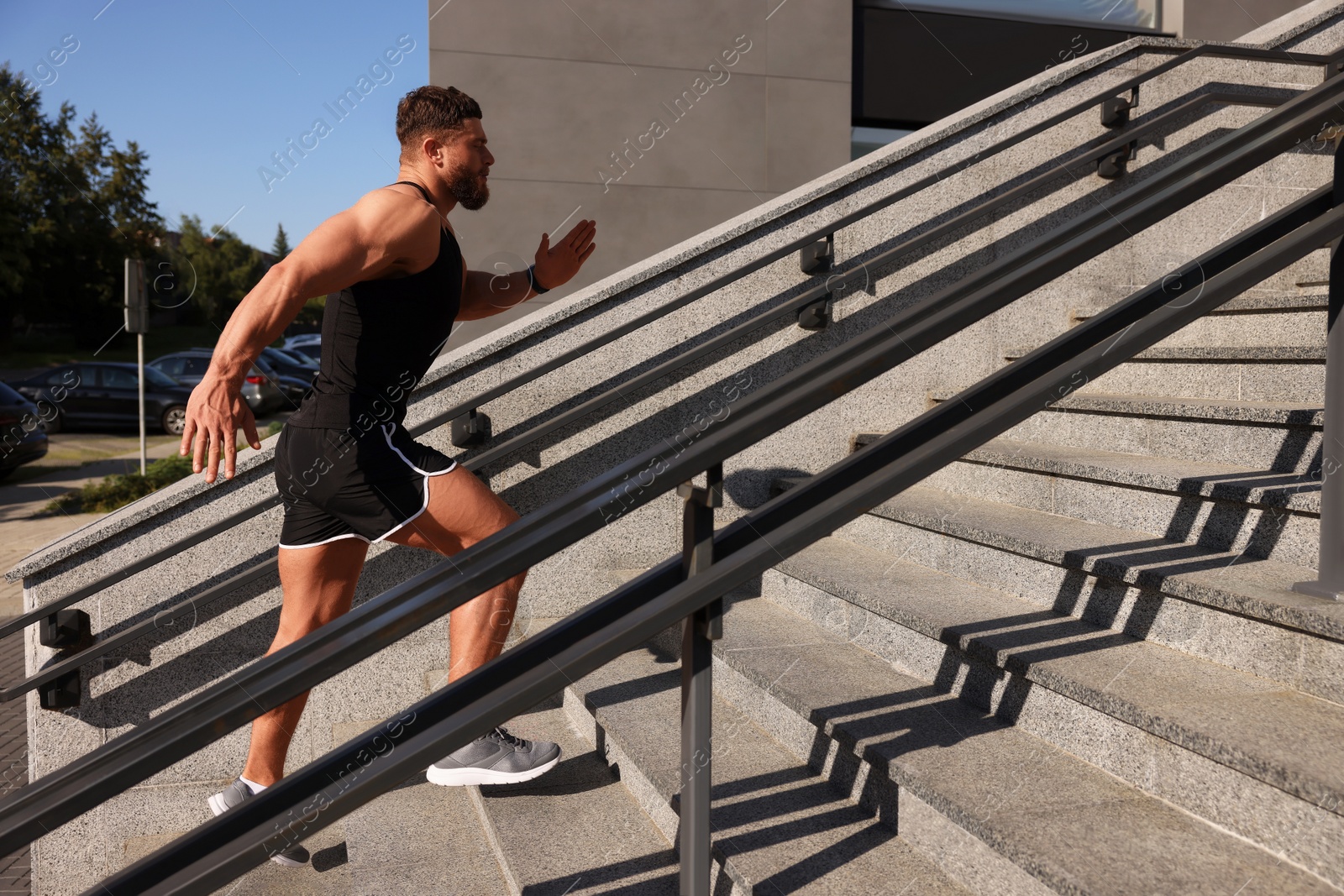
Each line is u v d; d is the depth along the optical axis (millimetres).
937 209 4121
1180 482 2393
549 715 3203
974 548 2779
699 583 1463
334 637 1353
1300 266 4176
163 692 3291
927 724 2148
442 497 2305
